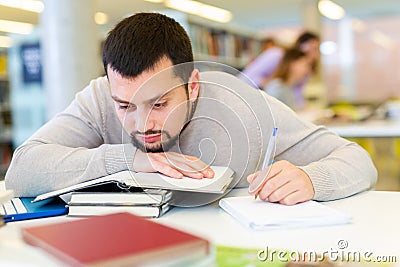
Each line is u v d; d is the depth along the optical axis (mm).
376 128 2900
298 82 4570
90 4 3432
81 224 645
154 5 5684
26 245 616
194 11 6285
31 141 1219
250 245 751
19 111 5477
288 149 1235
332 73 8406
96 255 517
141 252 526
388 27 8070
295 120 1271
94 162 1059
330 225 869
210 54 5176
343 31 8305
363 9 7137
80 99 1367
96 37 3506
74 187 989
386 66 8211
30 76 5324
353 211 974
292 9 6980
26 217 952
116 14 6102
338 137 1302
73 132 1288
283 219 856
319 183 1033
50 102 3434
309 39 4570
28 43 5293
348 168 1134
